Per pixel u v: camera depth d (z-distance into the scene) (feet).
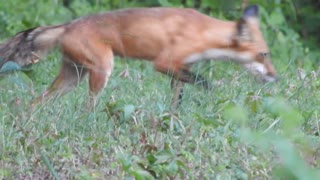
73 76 55.57
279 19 88.12
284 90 54.08
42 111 45.91
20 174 37.88
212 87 53.16
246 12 57.72
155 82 58.08
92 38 54.49
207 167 37.99
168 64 55.21
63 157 38.73
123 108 43.86
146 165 37.40
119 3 87.10
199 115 43.45
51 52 56.39
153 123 42.78
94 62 54.49
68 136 42.32
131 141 41.98
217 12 88.63
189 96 50.37
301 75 59.72
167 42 55.31
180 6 88.89
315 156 35.22
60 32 54.44
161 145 40.19
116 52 55.88
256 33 57.67
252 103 43.04
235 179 37.06
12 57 54.49
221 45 56.24
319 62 82.74
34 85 55.42
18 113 45.75
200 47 55.72
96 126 44.14
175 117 42.55
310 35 98.17
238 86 53.93
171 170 36.68
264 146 21.44
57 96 51.98
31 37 54.29
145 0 88.22
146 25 55.11
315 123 46.11
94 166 38.93
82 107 47.88
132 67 64.44
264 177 36.76
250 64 57.36
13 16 79.10
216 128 42.47
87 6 84.58
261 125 41.22
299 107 48.29
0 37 77.25
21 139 40.91
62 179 37.17
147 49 55.52
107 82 54.80
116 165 38.04
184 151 38.73
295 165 19.13
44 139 41.19
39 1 81.05
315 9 99.25
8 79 51.21
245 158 38.75
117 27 55.06
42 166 38.42
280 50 85.46
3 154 39.73
